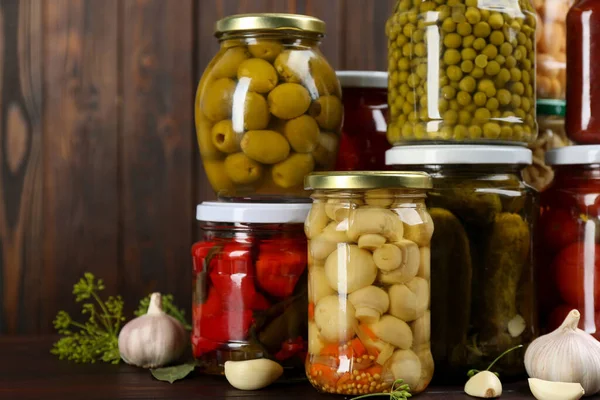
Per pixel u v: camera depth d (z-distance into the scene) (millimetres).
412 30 1215
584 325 1235
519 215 1209
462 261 1199
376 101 1350
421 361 1163
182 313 1434
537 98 1340
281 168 1217
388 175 1133
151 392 1195
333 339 1155
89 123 1527
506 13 1201
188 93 1536
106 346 1332
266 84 1205
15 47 1518
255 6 1539
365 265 1143
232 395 1186
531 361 1189
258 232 1217
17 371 1271
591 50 1245
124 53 1528
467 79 1195
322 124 1229
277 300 1213
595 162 1225
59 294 1532
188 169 1538
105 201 1532
